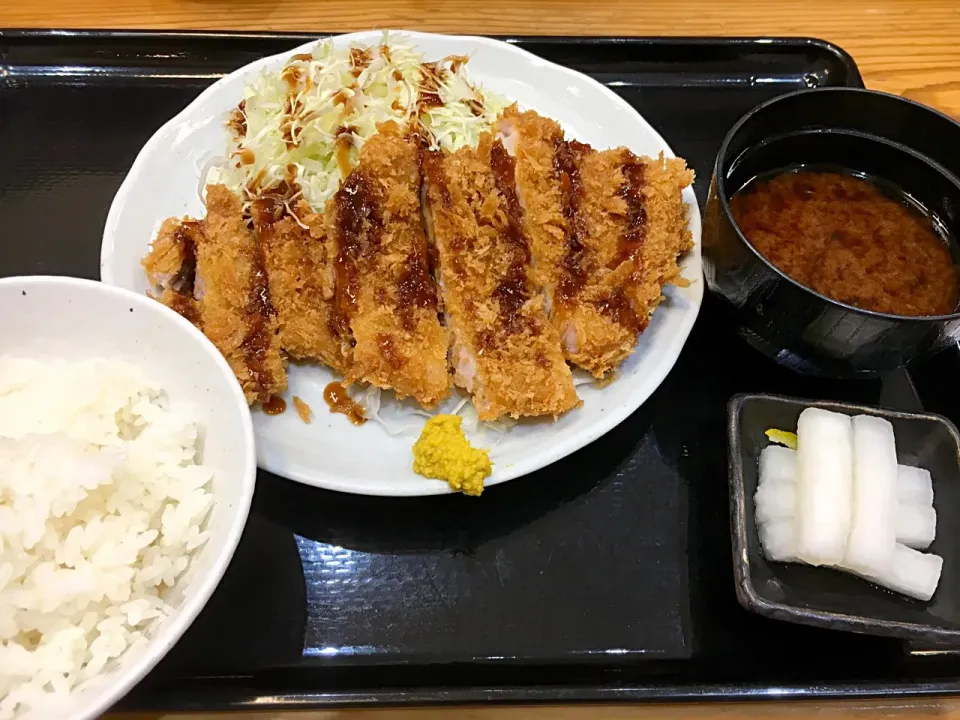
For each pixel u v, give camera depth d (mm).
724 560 279
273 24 411
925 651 265
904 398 318
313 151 354
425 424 294
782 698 250
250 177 340
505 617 264
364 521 280
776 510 270
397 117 351
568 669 257
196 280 311
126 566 220
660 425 308
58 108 375
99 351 260
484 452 276
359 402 301
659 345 308
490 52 376
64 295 250
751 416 287
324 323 302
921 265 298
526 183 320
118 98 380
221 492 234
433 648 258
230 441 238
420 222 322
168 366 255
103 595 216
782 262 297
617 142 361
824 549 255
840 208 314
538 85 375
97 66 385
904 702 264
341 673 252
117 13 408
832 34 426
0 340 253
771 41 398
